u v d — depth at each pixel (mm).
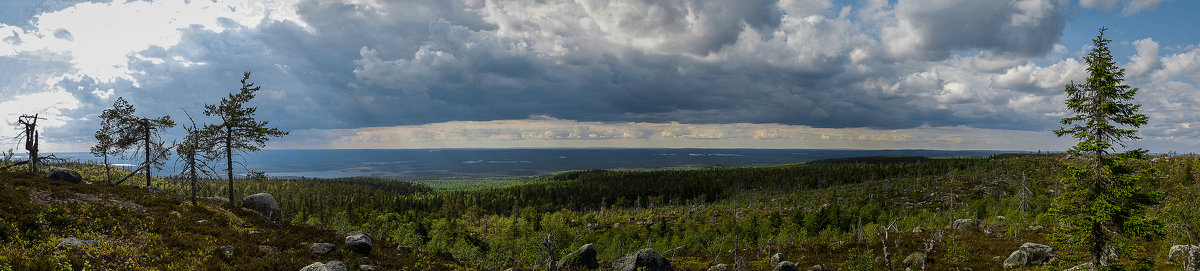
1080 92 25219
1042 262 44656
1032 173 186125
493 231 134500
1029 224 72438
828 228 89500
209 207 35844
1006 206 114500
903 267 51219
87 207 26188
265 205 42688
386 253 33375
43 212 23016
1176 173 103375
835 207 115250
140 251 21234
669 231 124188
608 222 166250
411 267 30734
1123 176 23359
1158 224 23094
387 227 107562
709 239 101500
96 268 18172
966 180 193500
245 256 24719
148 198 33312
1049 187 143875
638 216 180375
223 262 22922
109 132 42062
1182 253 37781
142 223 26047
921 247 61531
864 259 47438
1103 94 23859
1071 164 25406
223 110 41000
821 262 60375
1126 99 23797
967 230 72562
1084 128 24906
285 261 25609
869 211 116250
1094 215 23984
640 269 39500
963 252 50938
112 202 30016
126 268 18875
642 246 94375
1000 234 65375
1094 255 24953
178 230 26703
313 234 34406
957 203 152000
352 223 136625
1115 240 24094
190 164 36094
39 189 28328
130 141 42625
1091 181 24547
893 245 64562
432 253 37188
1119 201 23828
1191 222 37688
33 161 38844
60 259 17625
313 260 27062
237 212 37906
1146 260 23984
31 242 19328
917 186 196125
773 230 98312
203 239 25781
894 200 176625
